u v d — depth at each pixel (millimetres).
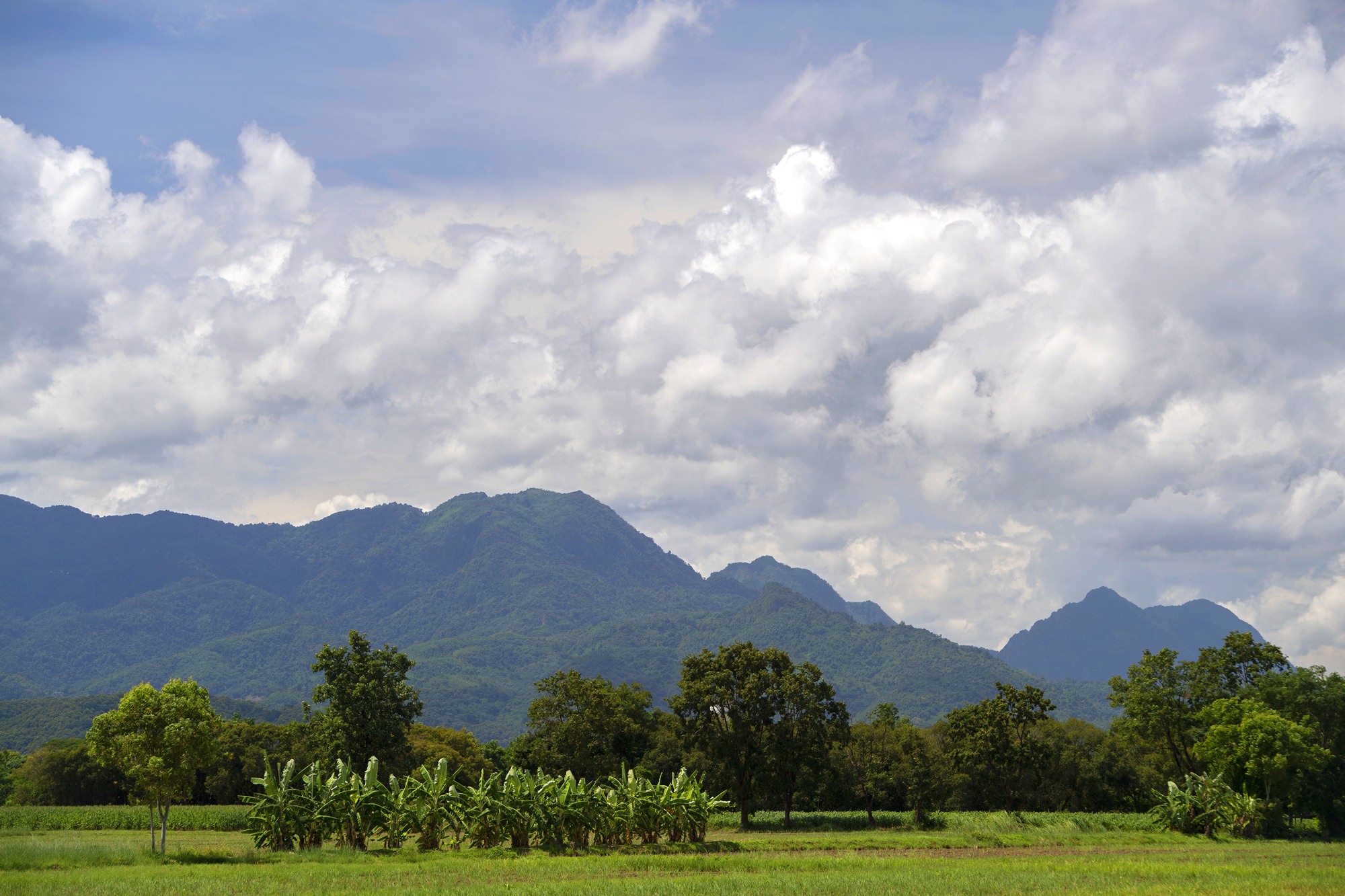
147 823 69062
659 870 37719
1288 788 71188
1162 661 88688
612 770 88188
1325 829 76500
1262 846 56938
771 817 86750
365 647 76625
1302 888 33125
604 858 42031
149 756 41875
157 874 32344
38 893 27891
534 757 88562
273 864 37344
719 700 83062
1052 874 36094
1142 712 87688
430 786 46906
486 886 30688
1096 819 72625
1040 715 87750
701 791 51969
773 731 82875
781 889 30688
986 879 33781
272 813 43125
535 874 35156
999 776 89875
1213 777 71375
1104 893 30797
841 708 83938
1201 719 80500
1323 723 80500
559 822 47406
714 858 41156
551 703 89438
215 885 29438
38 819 68125
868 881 32750
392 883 31328
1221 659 86062
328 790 44188
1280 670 86000
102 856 37625
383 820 44719
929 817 82688
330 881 31250
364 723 73688
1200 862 44500
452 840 48750
